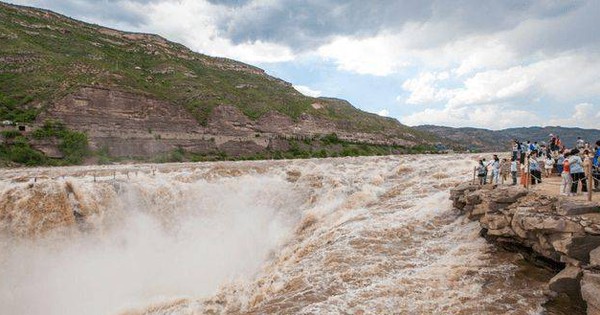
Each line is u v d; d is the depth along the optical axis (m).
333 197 25.77
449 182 25.91
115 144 56.06
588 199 11.86
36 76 64.81
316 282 13.51
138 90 71.69
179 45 163.00
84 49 100.94
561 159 19.95
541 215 11.61
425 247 15.59
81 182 21.47
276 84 156.75
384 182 29.56
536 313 9.84
